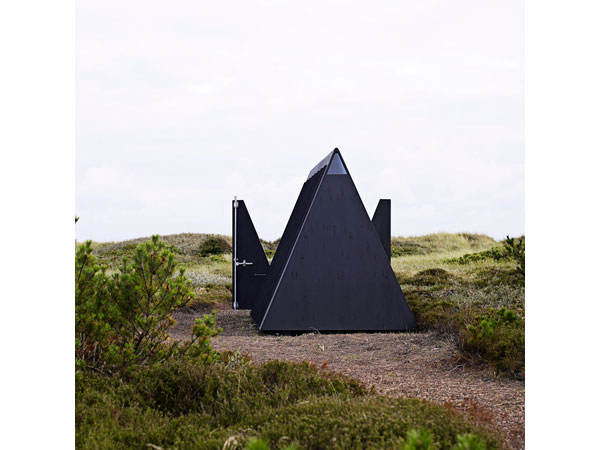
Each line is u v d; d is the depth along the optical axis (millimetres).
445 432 3617
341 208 10648
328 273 10508
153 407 5027
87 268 5914
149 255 6117
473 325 7711
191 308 14469
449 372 7004
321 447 3496
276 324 10375
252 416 4293
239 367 6000
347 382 5492
